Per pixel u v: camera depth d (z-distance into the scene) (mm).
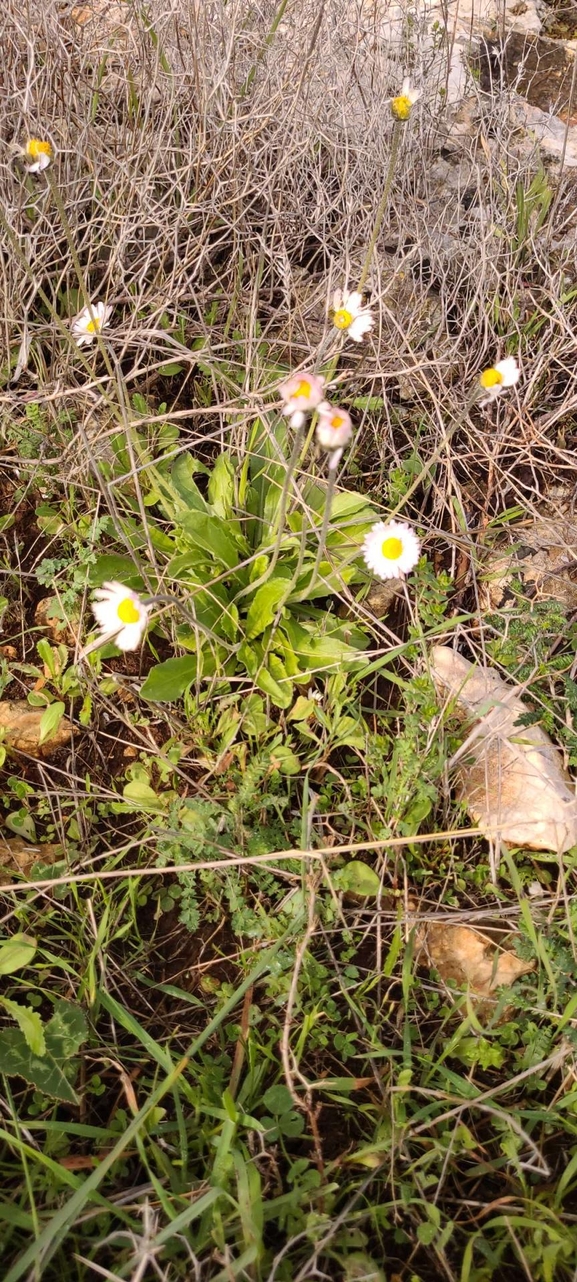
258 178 627
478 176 623
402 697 485
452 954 409
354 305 469
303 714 465
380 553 417
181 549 496
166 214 560
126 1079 353
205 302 589
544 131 751
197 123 604
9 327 525
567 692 452
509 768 449
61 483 521
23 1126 333
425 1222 335
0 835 431
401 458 579
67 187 568
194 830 404
